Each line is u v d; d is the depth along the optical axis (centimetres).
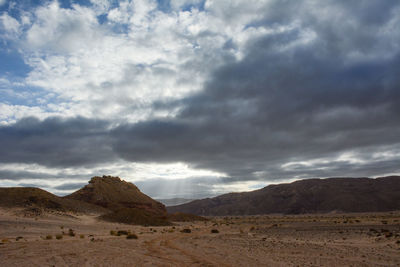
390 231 4856
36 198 9800
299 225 8131
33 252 2791
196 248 3284
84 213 10412
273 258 2452
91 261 2302
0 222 5616
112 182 15825
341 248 3098
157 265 2142
